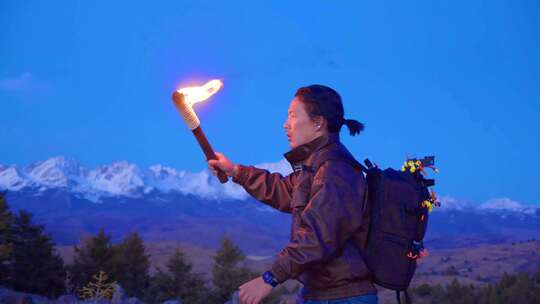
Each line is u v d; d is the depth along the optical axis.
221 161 3.33
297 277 2.72
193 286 32.66
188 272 33.22
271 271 2.52
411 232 2.67
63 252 81.00
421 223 2.71
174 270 33.03
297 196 2.74
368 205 2.67
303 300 2.71
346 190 2.58
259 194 3.35
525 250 154.62
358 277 2.59
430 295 58.34
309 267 2.52
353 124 2.96
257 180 3.35
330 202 2.55
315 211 2.54
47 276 25.80
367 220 2.66
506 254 151.88
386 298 33.91
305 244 2.50
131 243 32.81
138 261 32.66
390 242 2.64
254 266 139.62
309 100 2.89
